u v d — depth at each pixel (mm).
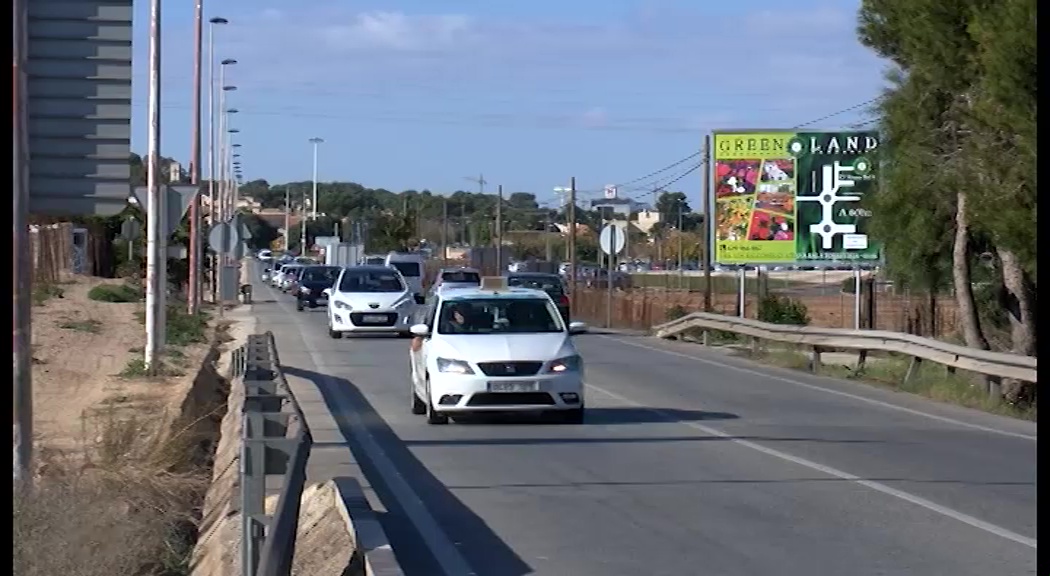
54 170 9836
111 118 9875
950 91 22641
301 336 36312
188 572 9961
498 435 16172
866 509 11281
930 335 31797
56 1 9805
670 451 14828
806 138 40500
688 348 33469
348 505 10367
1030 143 18359
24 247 9422
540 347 17047
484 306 17906
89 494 9469
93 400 18703
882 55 25234
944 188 23859
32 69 9789
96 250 59688
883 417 18578
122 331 31750
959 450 15094
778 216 40562
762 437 16094
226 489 11508
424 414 18328
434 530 10406
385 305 34844
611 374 25047
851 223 40250
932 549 9672
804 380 24531
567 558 9406
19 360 9391
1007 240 19531
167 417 13844
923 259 27922
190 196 23422
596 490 12250
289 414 9195
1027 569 9000
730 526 10547
